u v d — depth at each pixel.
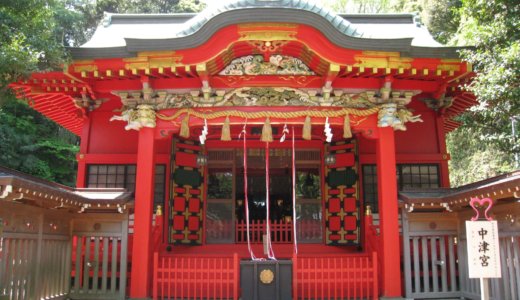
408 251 10.54
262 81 10.73
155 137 10.88
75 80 10.86
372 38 9.79
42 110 14.12
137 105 10.98
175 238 12.20
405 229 10.66
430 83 11.23
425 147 12.95
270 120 10.70
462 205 9.82
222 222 13.64
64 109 14.16
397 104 11.05
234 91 10.74
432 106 13.02
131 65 10.11
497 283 9.13
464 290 10.41
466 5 10.03
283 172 17.75
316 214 13.95
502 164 20.31
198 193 13.00
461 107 13.45
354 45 9.82
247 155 14.34
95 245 10.69
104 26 13.66
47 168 24.59
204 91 10.57
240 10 9.44
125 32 13.37
